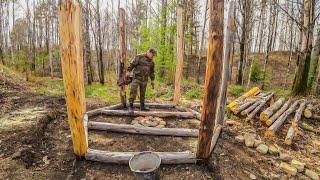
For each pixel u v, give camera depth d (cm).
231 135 602
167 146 514
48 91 1117
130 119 657
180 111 745
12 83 1080
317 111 856
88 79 1833
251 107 761
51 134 536
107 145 509
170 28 1584
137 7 2708
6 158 420
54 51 2714
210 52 378
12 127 525
